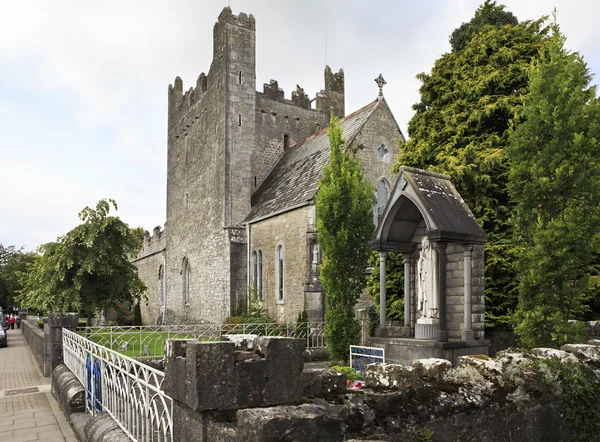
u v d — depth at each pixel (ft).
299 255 69.67
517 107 47.96
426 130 56.13
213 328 63.77
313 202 66.54
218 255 87.97
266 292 77.87
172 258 115.03
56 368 38.09
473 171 47.29
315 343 54.75
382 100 77.71
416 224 42.63
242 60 92.53
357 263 45.80
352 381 31.73
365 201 47.42
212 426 11.04
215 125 93.35
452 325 38.37
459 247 38.19
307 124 103.65
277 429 9.78
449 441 15.38
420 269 39.70
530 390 18.57
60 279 57.16
